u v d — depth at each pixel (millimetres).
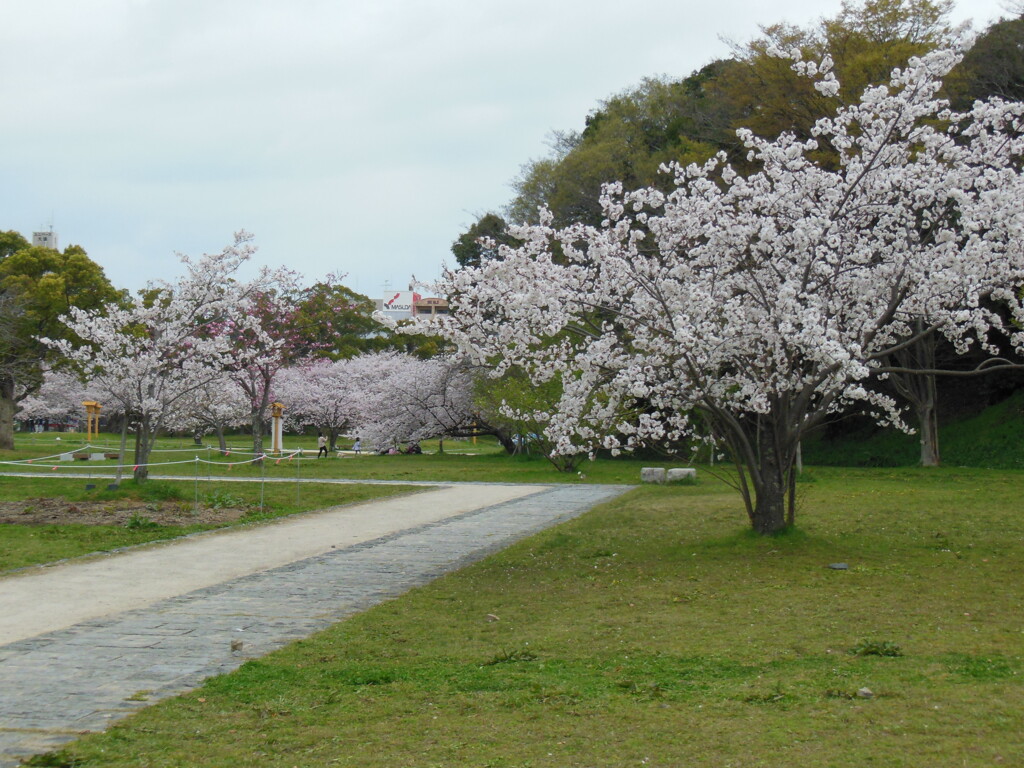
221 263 21484
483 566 11258
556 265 11414
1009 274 10477
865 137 11328
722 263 10992
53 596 9625
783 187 10859
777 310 10211
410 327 11195
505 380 29469
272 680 6414
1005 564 10039
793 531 11906
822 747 4746
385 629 7934
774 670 6289
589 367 10922
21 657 7133
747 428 13359
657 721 5289
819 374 11023
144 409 20016
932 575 9516
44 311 38094
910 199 11461
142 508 17750
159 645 7500
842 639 7039
